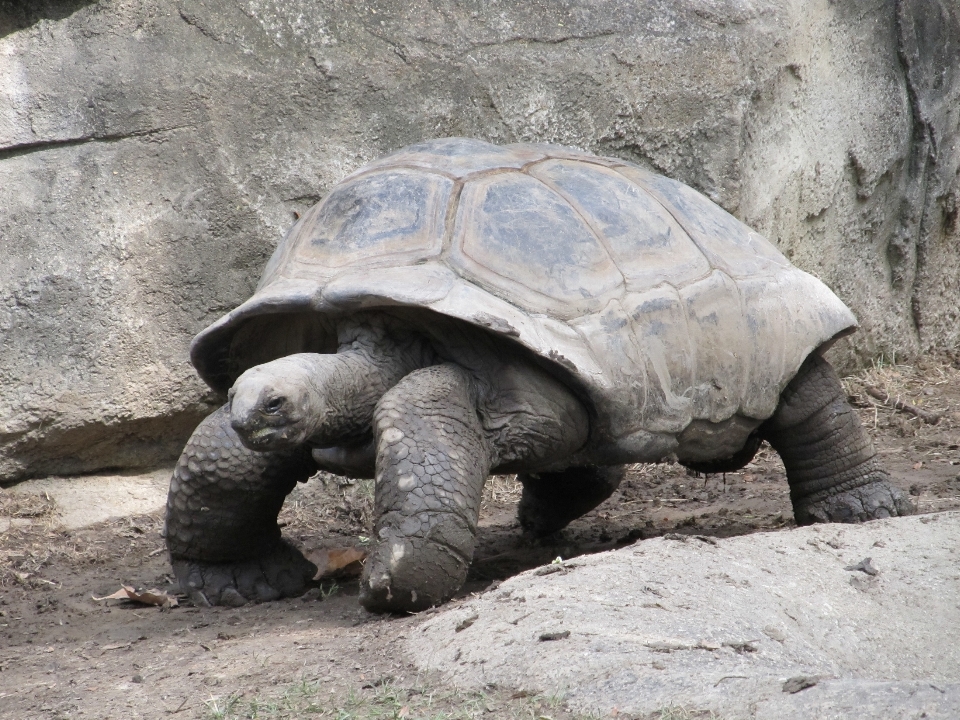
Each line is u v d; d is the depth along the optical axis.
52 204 23.17
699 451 18.81
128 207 23.62
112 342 23.62
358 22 25.19
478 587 17.94
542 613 12.84
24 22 23.09
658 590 13.53
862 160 31.23
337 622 15.70
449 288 16.09
